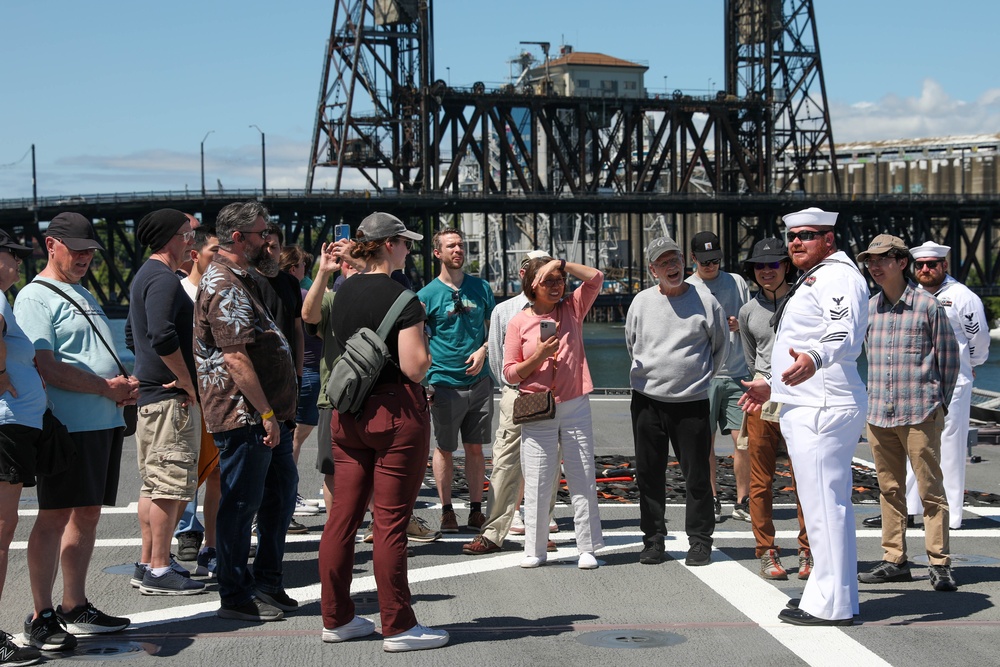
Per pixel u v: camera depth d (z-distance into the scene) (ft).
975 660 18.19
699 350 25.13
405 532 19.02
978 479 37.68
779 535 28.43
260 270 21.03
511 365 24.90
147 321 21.77
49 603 19.07
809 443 20.24
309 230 264.93
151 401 22.36
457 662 18.21
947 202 315.78
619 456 41.09
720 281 31.30
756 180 309.83
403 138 278.87
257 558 21.68
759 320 27.61
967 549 26.94
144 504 23.16
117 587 23.38
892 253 23.45
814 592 20.40
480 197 265.34
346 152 264.52
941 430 23.36
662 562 25.46
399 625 18.81
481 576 24.35
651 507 25.48
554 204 274.57
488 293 29.32
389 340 18.78
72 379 19.31
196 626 20.44
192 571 24.94
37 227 234.17
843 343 19.74
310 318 25.39
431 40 269.64
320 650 18.93
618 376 181.06
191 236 22.53
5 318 18.28
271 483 21.65
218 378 20.26
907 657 18.37
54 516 19.10
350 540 19.34
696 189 372.58
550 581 23.85
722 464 40.50
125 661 18.35
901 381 23.24
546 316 25.11
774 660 18.24
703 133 295.69
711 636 19.65
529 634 19.84
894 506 23.77
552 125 297.33
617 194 279.90
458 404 28.71
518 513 29.30
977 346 28.94
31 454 18.53
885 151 631.56
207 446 23.91
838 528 20.24
